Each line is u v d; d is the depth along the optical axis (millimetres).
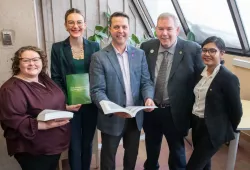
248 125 2055
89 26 4223
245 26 3189
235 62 3234
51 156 1630
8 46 2020
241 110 1708
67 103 2002
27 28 2039
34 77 1617
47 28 3941
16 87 1498
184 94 1928
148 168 2336
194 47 1920
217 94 1690
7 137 1532
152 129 2148
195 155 1832
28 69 1557
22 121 1456
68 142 1754
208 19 3764
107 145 1853
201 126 1808
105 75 1740
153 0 4684
